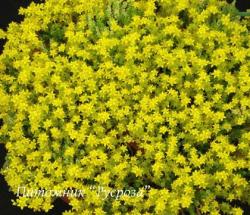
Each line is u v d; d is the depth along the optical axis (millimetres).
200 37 568
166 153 546
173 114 546
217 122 545
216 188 533
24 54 594
